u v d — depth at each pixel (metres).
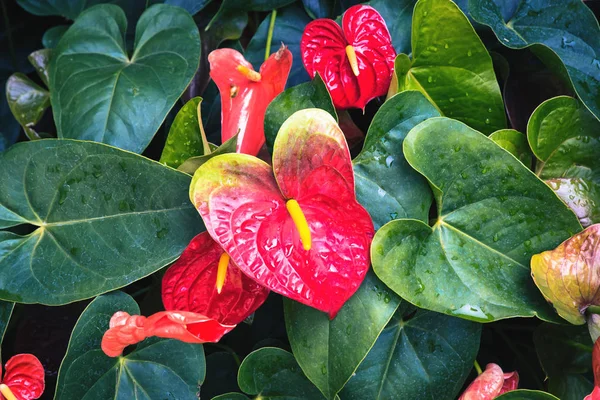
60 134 0.84
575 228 0.79
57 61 0.86
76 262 0.78
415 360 0.83
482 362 0.91
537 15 0.87
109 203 0.79
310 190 0.75
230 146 0.78
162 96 0.84
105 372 0.81
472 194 0.80
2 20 0.99
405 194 0.80
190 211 0.78
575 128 0.84
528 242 0.80
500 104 0.85
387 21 0.89
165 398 0.82
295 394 0.84
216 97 0.91
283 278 0.74
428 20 0.82
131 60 0.87
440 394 0.83
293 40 0.91
